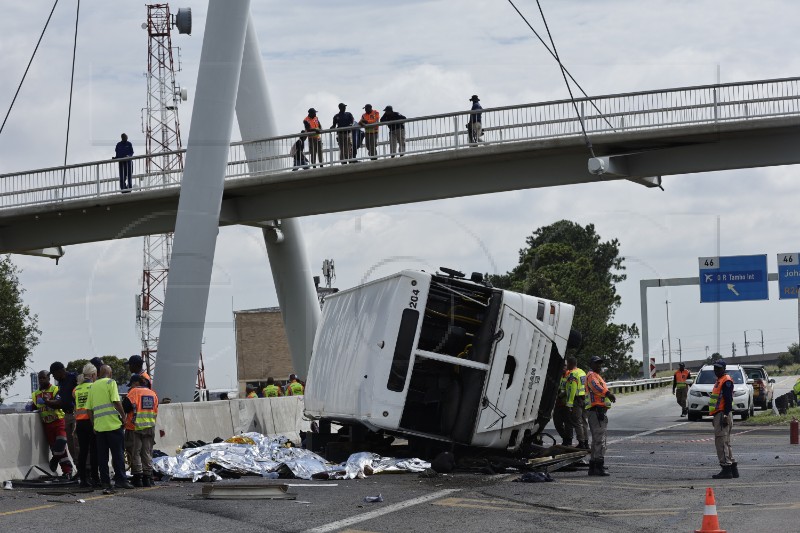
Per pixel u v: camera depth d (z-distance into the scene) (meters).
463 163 46.88
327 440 29.92
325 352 27.64
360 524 17.25
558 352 26.39
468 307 25.45
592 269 84.56
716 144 44.09
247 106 53.72
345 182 49.59
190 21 50.34
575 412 30.38
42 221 54.81
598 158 43.03
